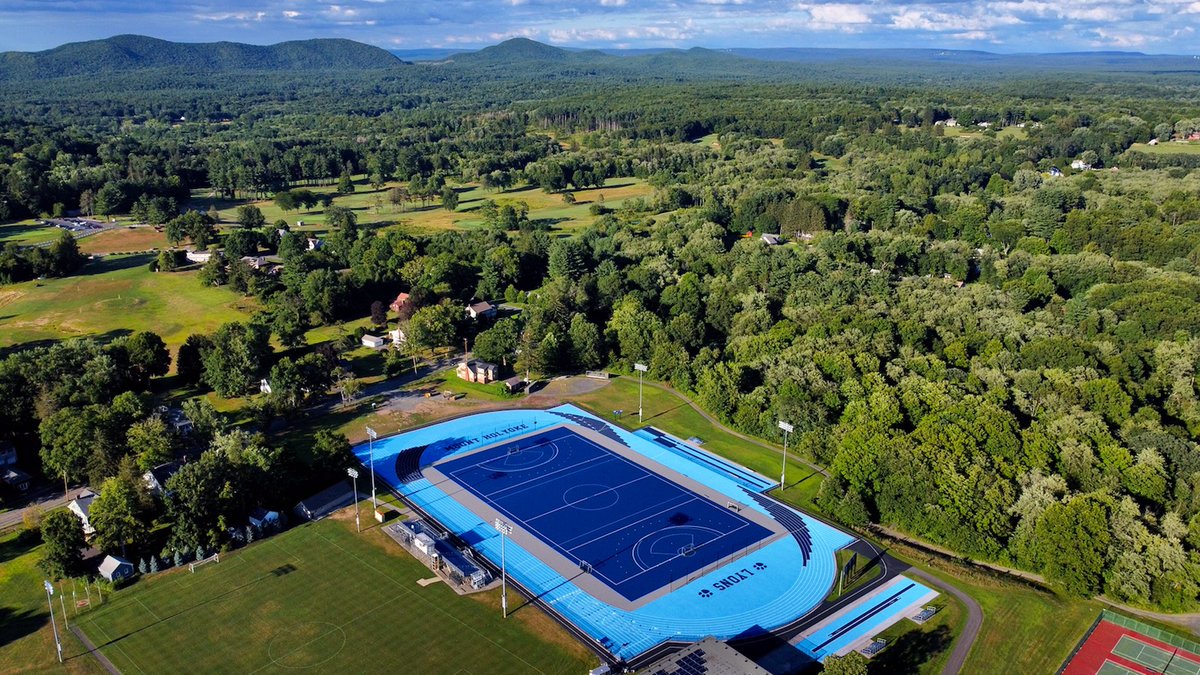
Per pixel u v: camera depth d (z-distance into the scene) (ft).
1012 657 395.34
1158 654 397.80
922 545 500.33
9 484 536.42
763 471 593.42
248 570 458.91
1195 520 447.42
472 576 447.42
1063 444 529.04
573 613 428.15
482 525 516.32
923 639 407.23
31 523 492.13
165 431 564.71
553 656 393.29
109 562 450.30
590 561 477.77
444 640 402.72
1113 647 402.93
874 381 641.40
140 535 463.42
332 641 400.06
